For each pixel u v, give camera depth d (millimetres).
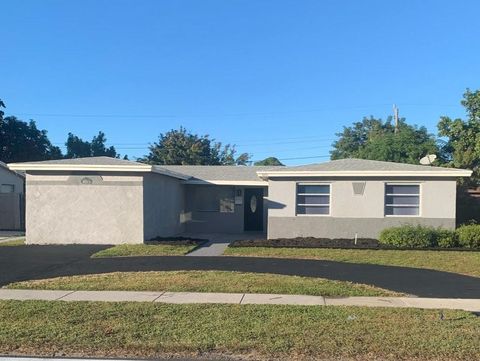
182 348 6723
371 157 30641
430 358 6402
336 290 10562
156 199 20328
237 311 8648
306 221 20219
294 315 8391
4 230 26281
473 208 23734
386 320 8109
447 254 15812
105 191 18797
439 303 9594
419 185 19609
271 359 6418
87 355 6562
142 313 8516
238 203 25094
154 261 14734
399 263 14352
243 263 14367
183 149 53531
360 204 19875
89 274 12609
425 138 31078
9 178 30219
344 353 6535
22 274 12633
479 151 24141
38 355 6562
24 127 47250
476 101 24625
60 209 18875
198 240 19609
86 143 66125
